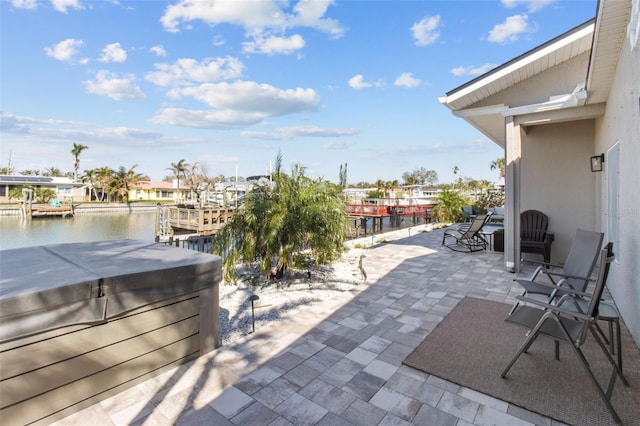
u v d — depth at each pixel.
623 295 3.45
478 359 2.65
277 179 5.23
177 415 2.00
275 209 4.86
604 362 2.56
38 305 1.82
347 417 1.99
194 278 2.64
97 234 18.41
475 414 2.01
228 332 3.29
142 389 2.27
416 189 32.97
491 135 8.16
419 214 16.48
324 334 3.18
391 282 5.07
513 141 5.56
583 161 6.13
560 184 6.33
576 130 6.19
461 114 6.02
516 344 2.90
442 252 7.67
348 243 9.12
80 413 2.02
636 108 2.84
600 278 2.09
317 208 5.00
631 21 2.50
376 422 1.95
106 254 2.99
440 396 2.19
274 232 4.65
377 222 15.41
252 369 2.54
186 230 16.67
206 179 37.41
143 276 2.31
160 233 16.52
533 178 6.56
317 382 2.36
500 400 2.13
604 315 2.34
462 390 2.25
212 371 2.51
